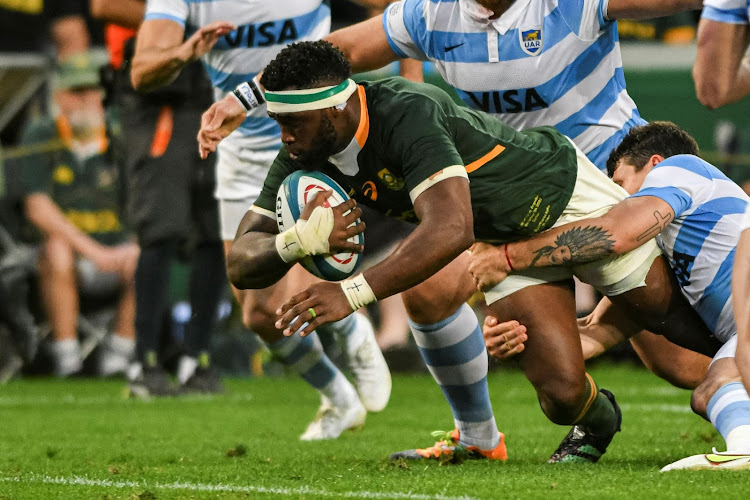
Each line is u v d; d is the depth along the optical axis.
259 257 13.64
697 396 14.41
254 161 21.58
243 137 21.47
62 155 36.28
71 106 36.28
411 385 33.75
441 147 13.31
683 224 15.02
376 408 21.78
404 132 13.44
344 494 12.32
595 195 15.00
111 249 36.97
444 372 16.14
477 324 16.30
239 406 27.62
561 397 14.96
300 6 21.27
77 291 36.94
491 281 15.04
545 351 14.93
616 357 39.03
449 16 16.06
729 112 37.28
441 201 13.05
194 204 29.27
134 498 12.35
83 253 36.44
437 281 15.62
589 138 16.45
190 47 19.47
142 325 29.64
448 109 14.05
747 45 15.15
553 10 15.74
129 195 28.81
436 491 12.35
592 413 15.34
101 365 37.56
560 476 13.48
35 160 36.03
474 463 15.95
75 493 13.02
